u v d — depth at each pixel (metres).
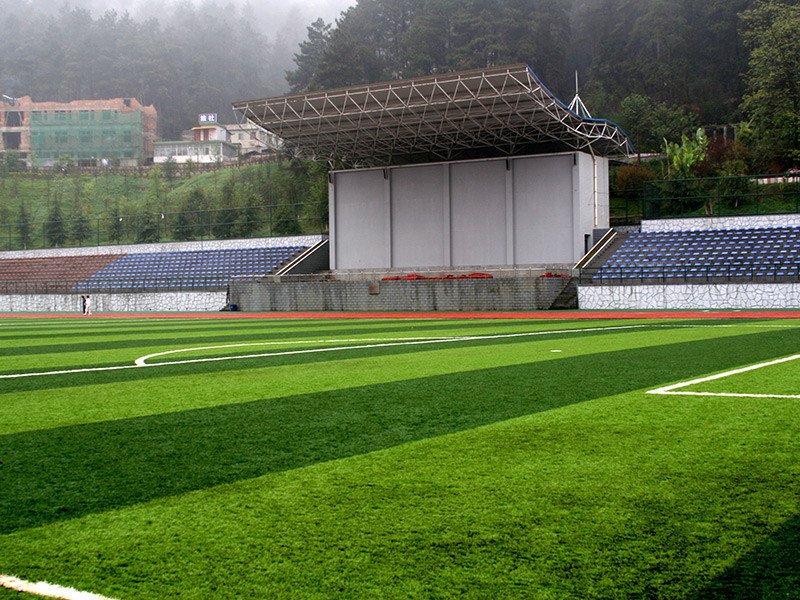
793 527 3.10
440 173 37.69
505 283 30.48
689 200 37.78
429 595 2.55
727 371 7.91
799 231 30.88
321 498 3.60
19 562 2.88
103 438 5.11
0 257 51.53
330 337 14.98
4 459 4.52
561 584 2.62
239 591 2.60
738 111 65.25
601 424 5.16
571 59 88.38
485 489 3.69
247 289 36.16
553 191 35.03
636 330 15.65
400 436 4.96
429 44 80.88
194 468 4.23
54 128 109.62
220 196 67.25
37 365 10.20
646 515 3.27
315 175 59.97
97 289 40.38
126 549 3.00
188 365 9.83
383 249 39.16
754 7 69.25
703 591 2.55
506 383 7.36
